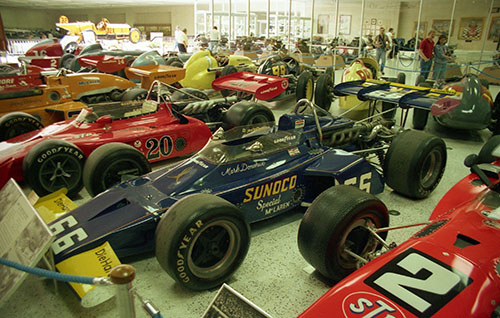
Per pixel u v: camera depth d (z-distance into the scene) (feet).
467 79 18.34
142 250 8.99
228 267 8.30
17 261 7.20
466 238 6.52
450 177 14.99
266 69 27.43
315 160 11.30
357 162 11.10
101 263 7.70
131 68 26.35
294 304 7.93
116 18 103.04
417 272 5.76
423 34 50.57
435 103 16.40
